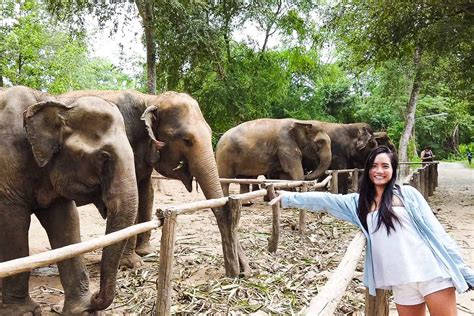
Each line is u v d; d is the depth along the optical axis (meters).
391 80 17.50
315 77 22.03
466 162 34.91
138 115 5.16
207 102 14.56
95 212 8.70
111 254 3.17
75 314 3.39
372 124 29.16
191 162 5.01
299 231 6.71
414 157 25.78
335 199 2.81
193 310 3.68
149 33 10.19
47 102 3.36
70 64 16.52
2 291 3.37
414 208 2.49
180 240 6.26
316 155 9.67
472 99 15.75
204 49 11.06
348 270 2.13
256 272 4.75
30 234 6.70
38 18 15.12
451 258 2.40
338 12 11.73
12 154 3.40
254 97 15.96
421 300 2.47
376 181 2.58
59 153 3.42
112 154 3.32
